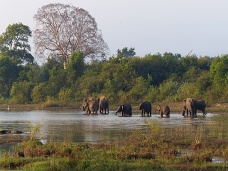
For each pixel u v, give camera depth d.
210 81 61.38
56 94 73.56
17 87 76.12
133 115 49.47
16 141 26.69
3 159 19.73
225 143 24.08
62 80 74.88
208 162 19.42
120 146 23.41
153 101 62.84
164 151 21.42
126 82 68.38
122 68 70.69
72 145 22.84
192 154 20.47
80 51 78.06
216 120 39.38
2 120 43.34
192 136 27.08
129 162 19.08
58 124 37.78
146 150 21.73
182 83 66.94
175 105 58.28
